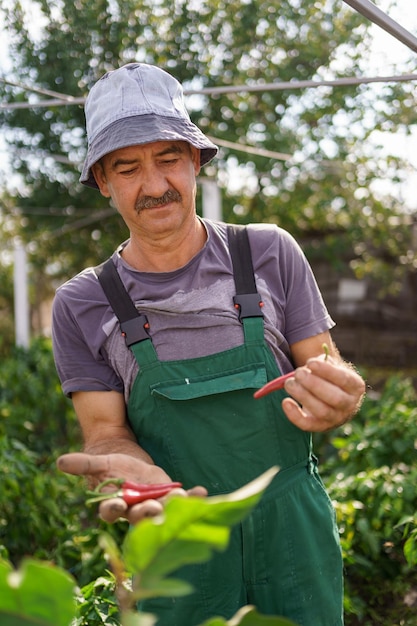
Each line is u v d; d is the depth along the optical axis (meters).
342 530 3.34
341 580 1.94
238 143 9.08
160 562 0.89
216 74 8.90
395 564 3.48
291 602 1.83
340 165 9.27
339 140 9.05
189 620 1.83
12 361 7.27
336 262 11.30
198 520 0.87
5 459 4.07
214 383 1.82
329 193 9.68
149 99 1.80
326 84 2.98
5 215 10.84
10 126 8.95
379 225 10.01
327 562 1.89
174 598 1.83
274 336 1.88
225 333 1.86
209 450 1.84
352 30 8.45
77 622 2.21
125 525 3.51
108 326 1.89
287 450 1.87
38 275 14.72
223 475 1.84
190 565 1.81
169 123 1.78
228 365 1.84
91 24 8.11
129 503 1.37
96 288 1.93
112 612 2.36
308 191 9.73
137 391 1.87
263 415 1.83
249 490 0.88
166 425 1.85
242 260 1.91
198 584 1.81
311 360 1.54
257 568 1.83
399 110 7.32
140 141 1.73
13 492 4.00
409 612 3.29
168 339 1.86
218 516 0.87
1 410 5.97
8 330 14.09
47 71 8.21
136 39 8.44
